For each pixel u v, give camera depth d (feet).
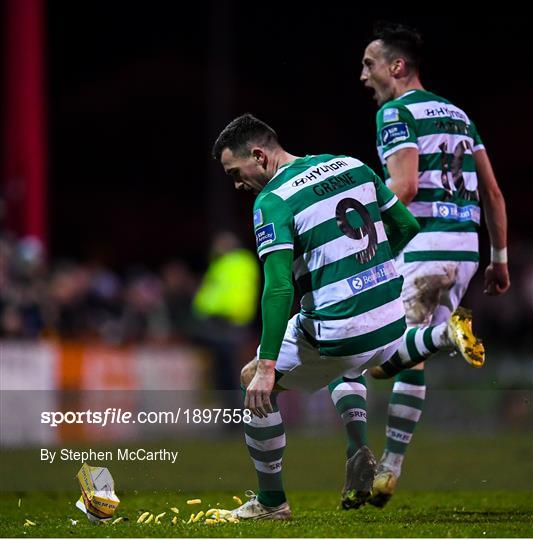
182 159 409.08
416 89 65.67
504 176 362.33
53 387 128.47
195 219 404.77
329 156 55.52
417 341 58.23
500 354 173.37
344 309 52.90
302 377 55.62
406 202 62.13
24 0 174.70
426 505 63.62
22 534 49.44
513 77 358.02
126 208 406.21
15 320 123.65
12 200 172.04
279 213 52.39
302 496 68.74
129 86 407.23
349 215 53.67
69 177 409.28
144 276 170.30
